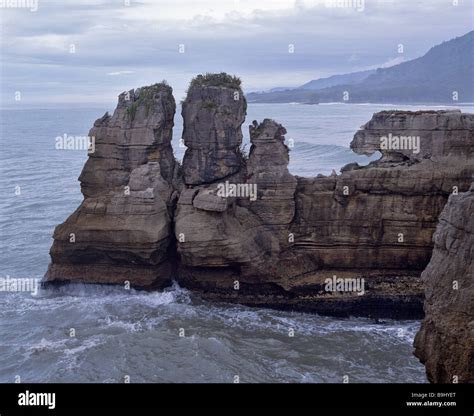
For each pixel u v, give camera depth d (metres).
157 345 34.53
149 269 41.41
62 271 42.28
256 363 33.03
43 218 63.09
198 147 42.06
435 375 28.30
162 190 41.75
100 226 40.62
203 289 41.59
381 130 41.19
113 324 37.41
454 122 39.66
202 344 34.72
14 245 54.00
